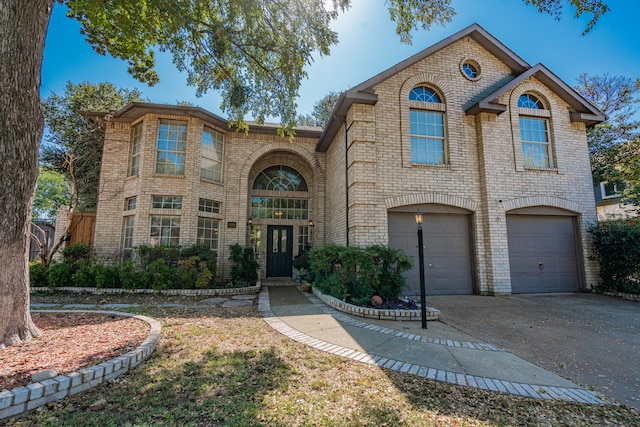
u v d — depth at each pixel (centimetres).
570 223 961
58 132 1391
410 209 876
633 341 469
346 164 920
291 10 638
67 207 1109
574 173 966
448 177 894
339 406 268
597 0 523
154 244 984
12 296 384
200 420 244
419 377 330
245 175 1167
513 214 922
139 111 1019
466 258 896
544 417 258
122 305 689
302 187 1310
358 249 695
